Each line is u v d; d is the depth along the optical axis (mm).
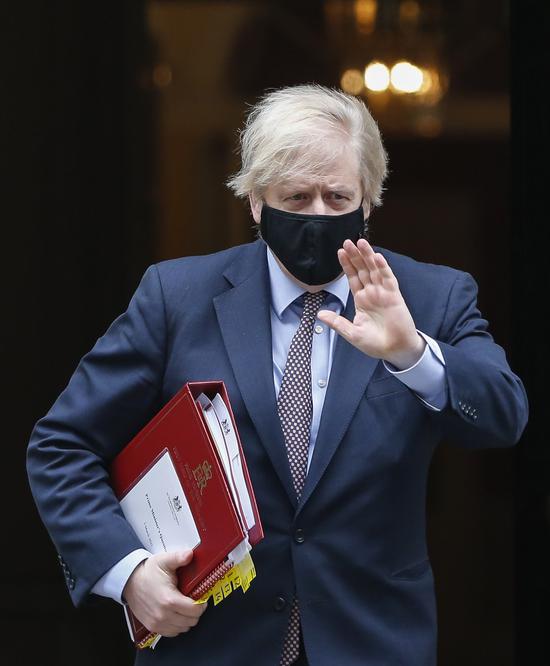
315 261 7496
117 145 14227
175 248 14914
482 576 14820
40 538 13852
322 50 15164
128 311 8117
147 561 7422
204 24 14938
